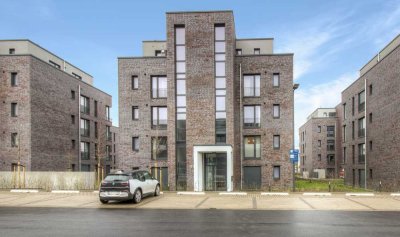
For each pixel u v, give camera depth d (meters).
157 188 20.09
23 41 35.44
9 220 12.48
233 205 16.28
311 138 71.38
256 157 29.41
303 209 15.03
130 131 29.88
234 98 28.83
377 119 32.34
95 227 11.05
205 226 11.14
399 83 27.61
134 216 13.27
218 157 27.00
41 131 32.75
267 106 29.39
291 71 29.42
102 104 48.00
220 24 27.81
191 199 18.59
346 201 17.59
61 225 11.45
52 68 35.25
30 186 26.30
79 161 39.94
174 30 28.02
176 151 27.58
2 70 31.44
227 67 27.38
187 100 27.36
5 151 30.91
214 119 27.06
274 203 16.89
